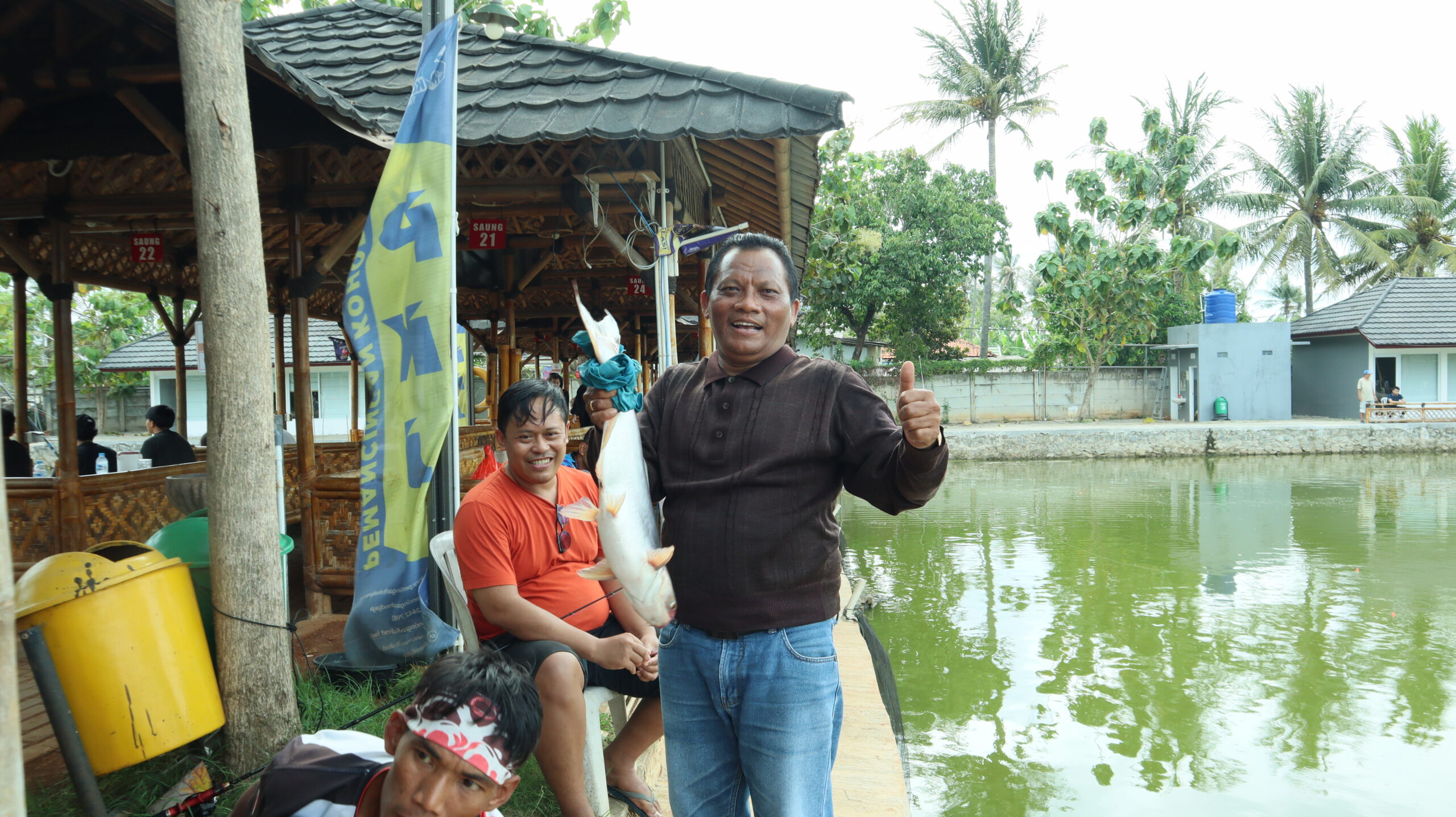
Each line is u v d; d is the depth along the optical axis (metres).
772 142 5.25
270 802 1.53
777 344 1.97
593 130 4.82
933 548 11.87
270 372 3.07
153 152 4.59
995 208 30.78
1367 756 5.55
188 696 2.88
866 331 29.78
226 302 2.93
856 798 3.38
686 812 2.02
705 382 2.04
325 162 5.38
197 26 2.81
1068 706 6.40
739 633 1.87
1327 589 9.55
